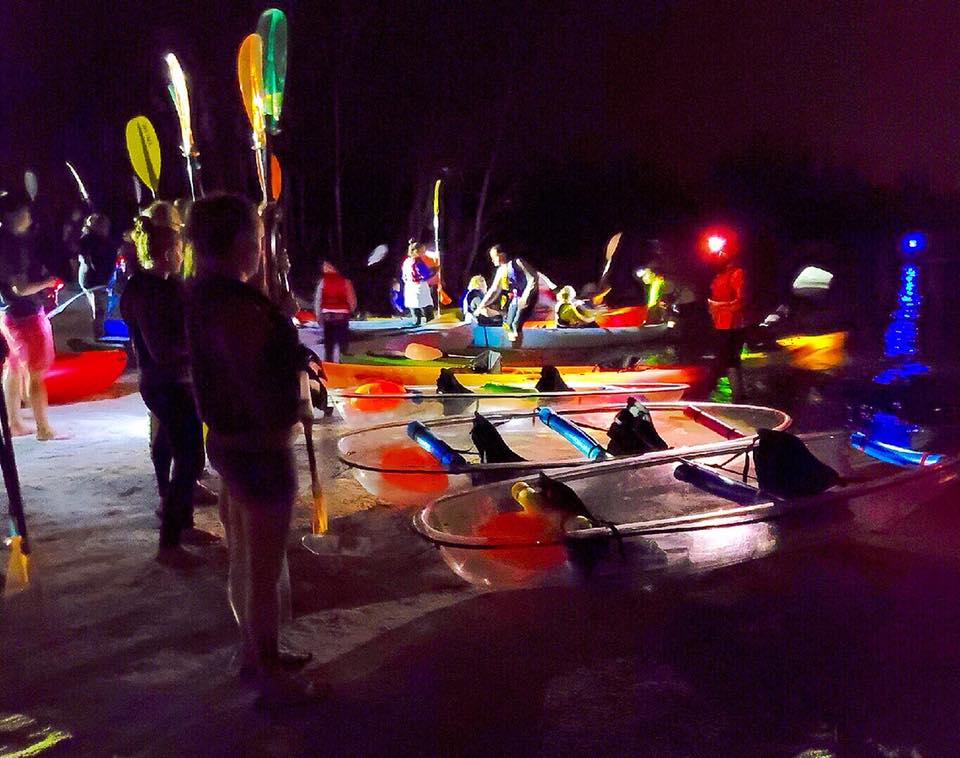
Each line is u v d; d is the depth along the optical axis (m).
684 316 10.91
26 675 2.83
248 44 3.48
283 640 3.04
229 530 2.79
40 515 4.46
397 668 2.88
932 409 6.62
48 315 6.79
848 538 4.07
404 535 4.15
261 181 3.49
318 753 2.40
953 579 3.60
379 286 19.86
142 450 5.89
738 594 3.47
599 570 3.25
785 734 2.49
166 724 2.54
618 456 4.43
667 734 2.49
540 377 6.94
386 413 6.23
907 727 2.53
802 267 16.52
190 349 2.44
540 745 2.43
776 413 5.91
